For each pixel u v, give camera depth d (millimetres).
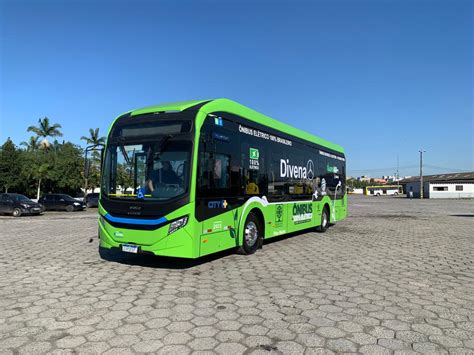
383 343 4422
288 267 8453
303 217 13070
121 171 8125
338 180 16891
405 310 5594
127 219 7805
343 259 9500
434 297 6262
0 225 18875
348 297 6207
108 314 5305
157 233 7508
